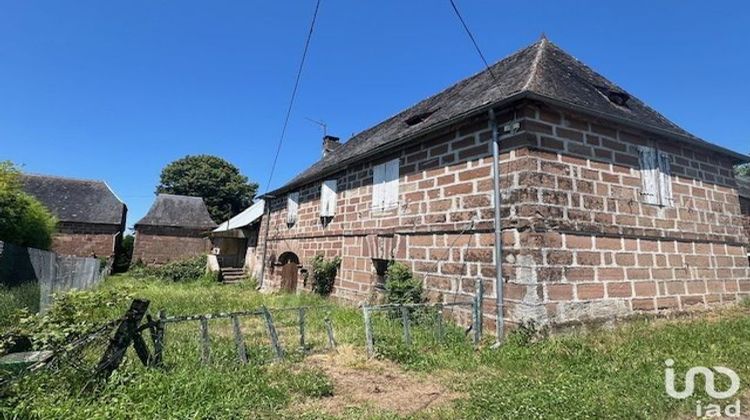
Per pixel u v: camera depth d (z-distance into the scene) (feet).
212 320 26.81
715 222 29.99
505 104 22.72
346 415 12.52
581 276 22.36
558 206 22.25
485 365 17.84
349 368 17.31
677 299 26.30
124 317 14.58
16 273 25.32
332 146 65.62
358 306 33.32
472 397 13.67
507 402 12.87
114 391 12.57
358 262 36.01
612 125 25.27
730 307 28.58
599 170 24.26
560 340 19.97
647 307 24.66
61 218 81.76
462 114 24.75
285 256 52.95
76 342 13.28
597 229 23.44
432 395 14.48
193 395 12.71
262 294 47.14
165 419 11.15
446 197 26.76
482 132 24.72
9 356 14.39
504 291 22.02
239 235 70.74
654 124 28.60
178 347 18.08
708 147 29.78
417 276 28.35
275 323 26.76
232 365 16.43
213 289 54.24
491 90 27.89
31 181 86.38
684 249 27.53
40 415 10.77
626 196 25.16
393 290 27.91
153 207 96.48
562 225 22.20
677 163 28.60
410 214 29.84
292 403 13.43
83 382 12.86
